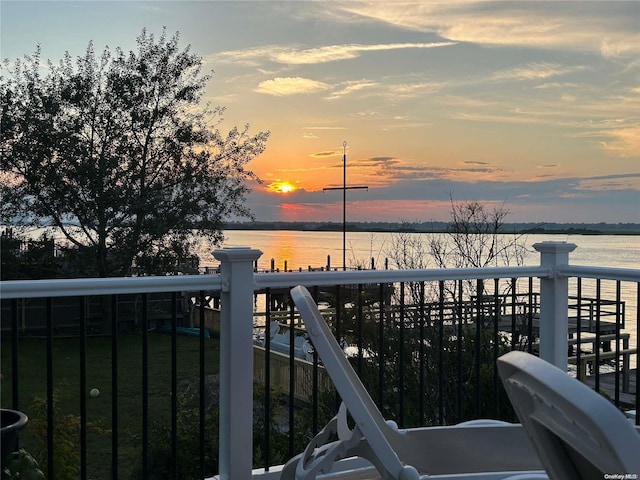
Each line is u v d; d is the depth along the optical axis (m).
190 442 4.65
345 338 5.77
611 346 9.72
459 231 8.55
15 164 18.78
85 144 19.44
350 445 1.73
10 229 18.88
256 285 2.55
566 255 3.32
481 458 2.08
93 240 19.38
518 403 1.02
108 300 20.27
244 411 2.49
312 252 50.16
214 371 14.11
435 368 5.28
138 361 15.34
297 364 8.09
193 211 20.11
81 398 2.30
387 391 5.05
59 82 19.19
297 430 4.79
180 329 20.66
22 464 2.15
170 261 19.92
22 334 18.88
